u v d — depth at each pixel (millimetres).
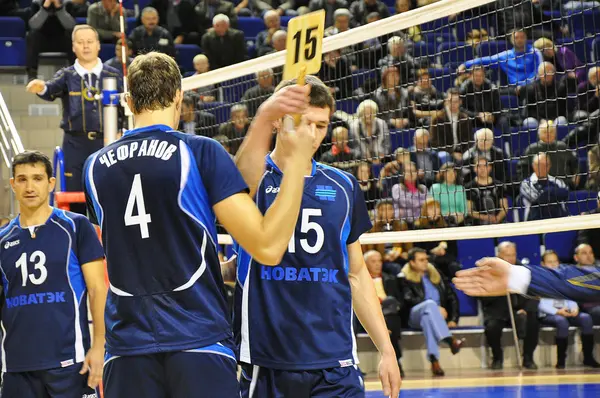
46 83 10547
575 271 3629
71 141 10750
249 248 3289
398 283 12828
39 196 5758
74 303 5762
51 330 5691
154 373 3365
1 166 13227
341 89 13992
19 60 16953
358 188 4457
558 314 12977
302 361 4090
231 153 12672
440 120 12820
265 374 4164
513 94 14203
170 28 18188
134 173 3393
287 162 3299
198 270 3371
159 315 3346
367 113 11484
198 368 3314
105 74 10789
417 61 14383
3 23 17484
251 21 18859
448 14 7359
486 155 12375
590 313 13352
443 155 12867
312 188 4305
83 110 10656
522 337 12945
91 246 5805
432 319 12477
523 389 10391
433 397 9852
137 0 18578
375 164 11875
